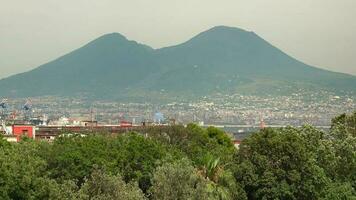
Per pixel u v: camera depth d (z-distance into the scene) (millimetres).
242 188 79875
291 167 82562
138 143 79562
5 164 49438
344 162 92125
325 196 84375
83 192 50281
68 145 73000
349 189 87125
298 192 82375
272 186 80562
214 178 76062
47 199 50156
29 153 68938
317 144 96500
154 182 61406
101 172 52656
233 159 86625
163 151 80250
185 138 121688
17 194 49406
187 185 58531
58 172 68188
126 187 52781
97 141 79125
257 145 84688
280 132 88188
